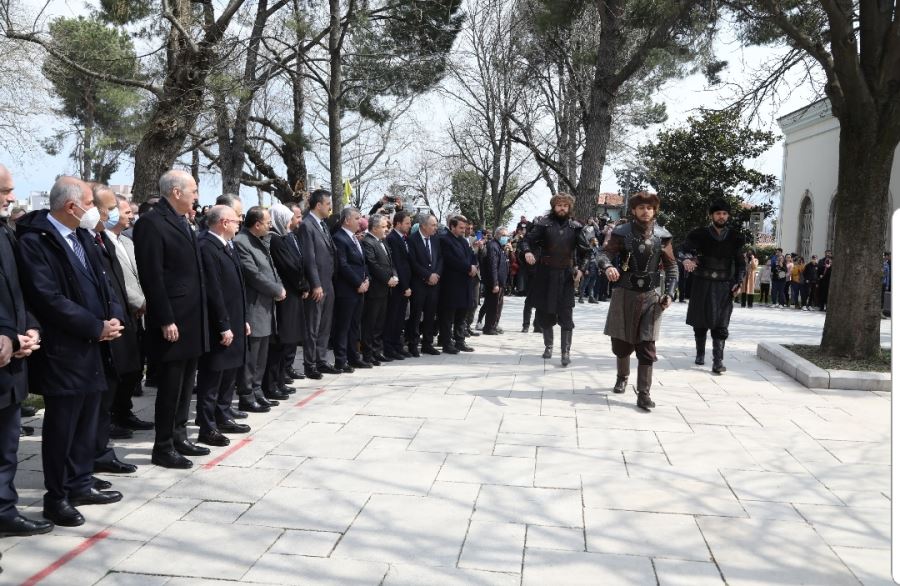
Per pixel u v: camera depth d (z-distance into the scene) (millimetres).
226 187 15336
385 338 8914
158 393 4727
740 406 6555
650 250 6320
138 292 5762
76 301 3852
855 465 4922
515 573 3279
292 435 5473
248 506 4055
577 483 4484
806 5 9664
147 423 5789
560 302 8438
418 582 3182
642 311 6324
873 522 3953
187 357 4719
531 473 4652
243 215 6316
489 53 22297
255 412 6145
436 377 7715
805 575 3318
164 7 11445
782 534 3773
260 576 3217
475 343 10445
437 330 9969
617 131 25359
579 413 6215
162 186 4715
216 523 3812
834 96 8445
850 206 8320
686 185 30359
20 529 3619
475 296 11336
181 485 4391
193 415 6188
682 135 30750
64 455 3799
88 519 3857
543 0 12148
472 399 6676
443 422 5852
